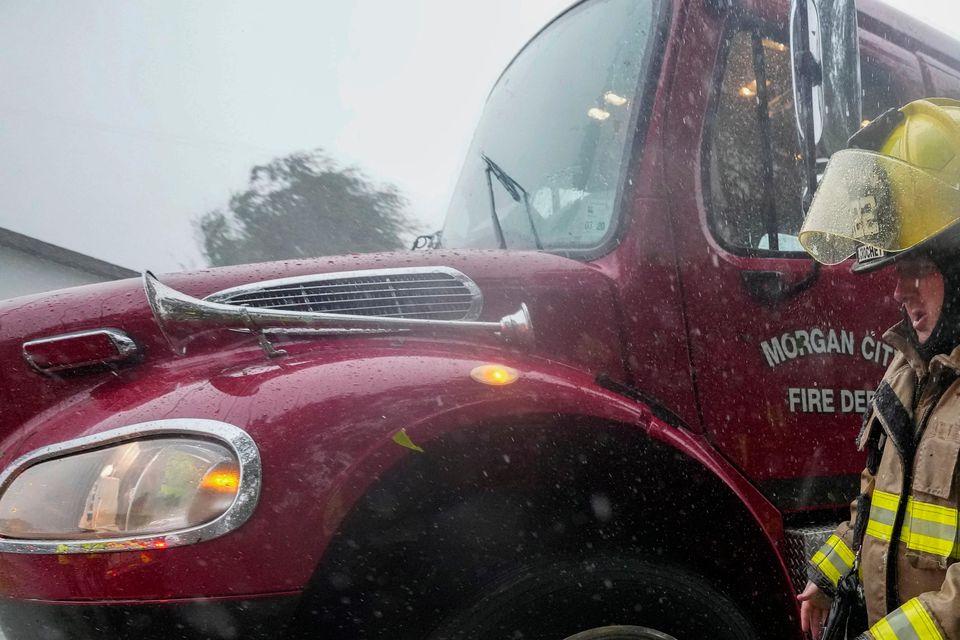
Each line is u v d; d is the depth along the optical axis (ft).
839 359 8.51
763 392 8.05
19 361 6.56
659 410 7.35
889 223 5.13
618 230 7.84
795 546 7.82
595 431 6.59
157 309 6.10
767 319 8.17
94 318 6.77
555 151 9.11
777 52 9.11
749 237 8.52
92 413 5.86
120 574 5.13
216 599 5.16
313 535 5.32
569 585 6.16
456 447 6.09
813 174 7.00
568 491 6.65
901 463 5.11
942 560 4.74
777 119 9.05
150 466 5.33
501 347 7.09
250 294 7.13
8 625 5.47
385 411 5.78
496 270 7.54
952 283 4.97
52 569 5.22
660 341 7.66
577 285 7.55
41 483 5.48
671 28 8.40
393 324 6.64
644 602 6.38
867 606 5.41
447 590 6.05
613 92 8.70
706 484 7.06
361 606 5.92
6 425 6.46
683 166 8.11
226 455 5.36
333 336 6.98
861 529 5.67
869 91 10.04
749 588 7.27
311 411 5.64
